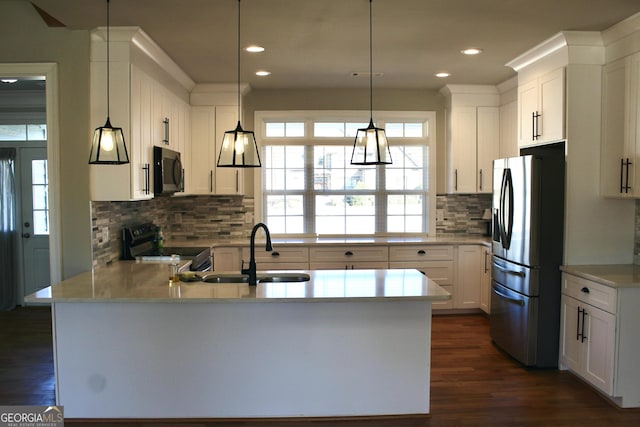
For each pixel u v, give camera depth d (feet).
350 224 18.61
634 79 10.71
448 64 14.33
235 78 16.11
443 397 10.57
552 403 10.28
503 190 13.20
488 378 11.65
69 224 11.31
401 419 9.51
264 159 18.29
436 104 18.29
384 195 18.65
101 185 11.28
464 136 17.48
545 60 12.69
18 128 18.31
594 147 11.93
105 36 11.03
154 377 9.23
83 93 11.17
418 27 11.00
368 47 12.58
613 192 11.48
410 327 9.47
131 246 13.32
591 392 10.85
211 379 9.29
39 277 18.52
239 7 9.73
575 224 11.95
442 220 18.60
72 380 9.16
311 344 9.35
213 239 17.83
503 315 13.34
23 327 15.81
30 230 18.38
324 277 10.39
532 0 9.46
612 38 11.31
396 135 18.49
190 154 16.96
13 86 17.26
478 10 9.96
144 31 11.19
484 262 16.74
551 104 12.42
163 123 13.67
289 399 9.37
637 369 9.93
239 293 8.77
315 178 18.44
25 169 18.30
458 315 17.51
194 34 11.42
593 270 11.26
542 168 11.90
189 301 8.43
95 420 9.21
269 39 11.86
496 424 9.35
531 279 11.99
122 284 9.58
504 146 17.07
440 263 17.04
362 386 9.46
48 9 9.81
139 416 9.26
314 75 15.74
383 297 8.55
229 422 9.30
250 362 9.31
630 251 12.14
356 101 18.08
